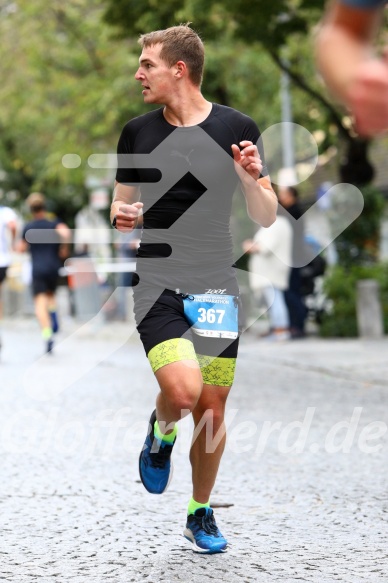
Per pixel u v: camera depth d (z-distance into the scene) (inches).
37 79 2534.5
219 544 429.1
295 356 1278.3
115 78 2176.4
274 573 397.7
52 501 533.3
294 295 1534.2
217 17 1561.3
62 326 1958.7
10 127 2812.5
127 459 647.8
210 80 1929.1
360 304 1533.0
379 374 1080.2
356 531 466.0
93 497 541.6
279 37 1576.0
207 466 427.5
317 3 1499.8
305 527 474.6
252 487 562.3
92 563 416.5
